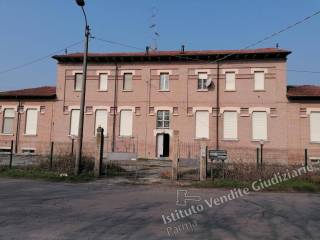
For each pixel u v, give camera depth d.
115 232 7.15
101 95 33.62
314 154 29.64
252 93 31.23
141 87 33.16
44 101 34.66
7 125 35.19
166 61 33.03
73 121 33.88
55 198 11.60
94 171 18.88
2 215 8.62
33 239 6.52
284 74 30.86
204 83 32.34
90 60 33.91
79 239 6.58
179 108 32.34
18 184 15.55
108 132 33.06
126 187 15.50
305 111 30.33
